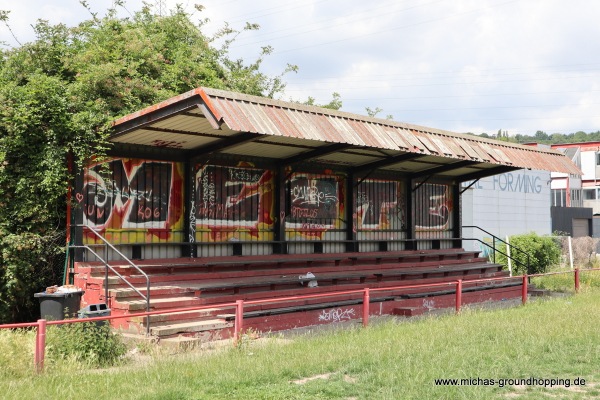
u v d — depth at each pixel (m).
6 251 13.27
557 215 43.12
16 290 13.57
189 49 20.70
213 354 10.36
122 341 11.27
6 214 13.56
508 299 21.02
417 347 10.52
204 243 15.83
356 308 16.12
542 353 10.12
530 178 34.75
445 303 18.75
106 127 13.55
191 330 12.16
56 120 13.62
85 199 13.88
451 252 22.92
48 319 11.74
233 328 12.92
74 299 12.03
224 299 13.92
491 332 12.02
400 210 21.73
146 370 9.03
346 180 19.91
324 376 8.77
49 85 14.05
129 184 14.70
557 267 30.44
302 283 16.11
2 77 15.74
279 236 17.59
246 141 14.33
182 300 13.06
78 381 8.44
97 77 16.02
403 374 8.59
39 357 8.72
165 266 14.48
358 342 11.23
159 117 12.38
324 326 14.77
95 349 10.06
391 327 13.17
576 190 62.91
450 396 7.54
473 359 9.60
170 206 15.45
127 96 16.50
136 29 19.45
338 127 13.79
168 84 18.69
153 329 11.76
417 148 15.54
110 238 14.28
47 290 12.20
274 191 17.78
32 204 13.63
